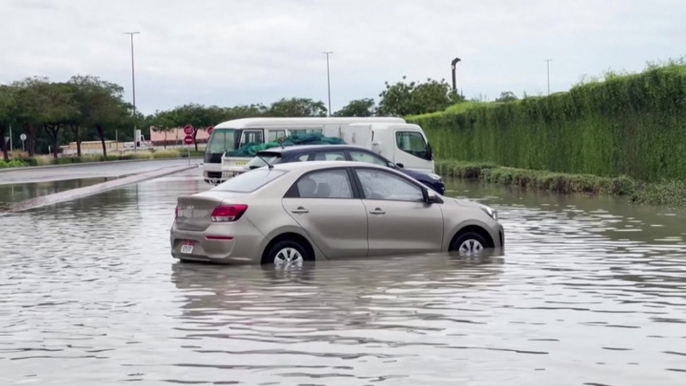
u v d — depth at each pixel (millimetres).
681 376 7617
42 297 12125
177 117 120938
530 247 16266
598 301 10977
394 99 83000
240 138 37281
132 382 7812
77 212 26656
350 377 7758
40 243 18766
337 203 14594
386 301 11086
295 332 9492
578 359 8227
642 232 18641
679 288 11844
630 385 7383
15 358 8758
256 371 8016
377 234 14789
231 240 14047
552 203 27250
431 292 11664
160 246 17828
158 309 11023
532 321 9867
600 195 30047
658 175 29172
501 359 8266
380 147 33188
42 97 89312
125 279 13555
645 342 8852
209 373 8008
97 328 10039
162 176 50250
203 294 11914
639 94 29719
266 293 11797
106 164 81250
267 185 14438
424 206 15156
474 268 13648
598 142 33250
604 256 15023
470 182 40531
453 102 77000
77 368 8328
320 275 13094
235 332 9586
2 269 14914
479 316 10148
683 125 27672
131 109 104500
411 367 8039
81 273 14328
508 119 43125
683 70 27609
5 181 49969
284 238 14305
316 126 37625
